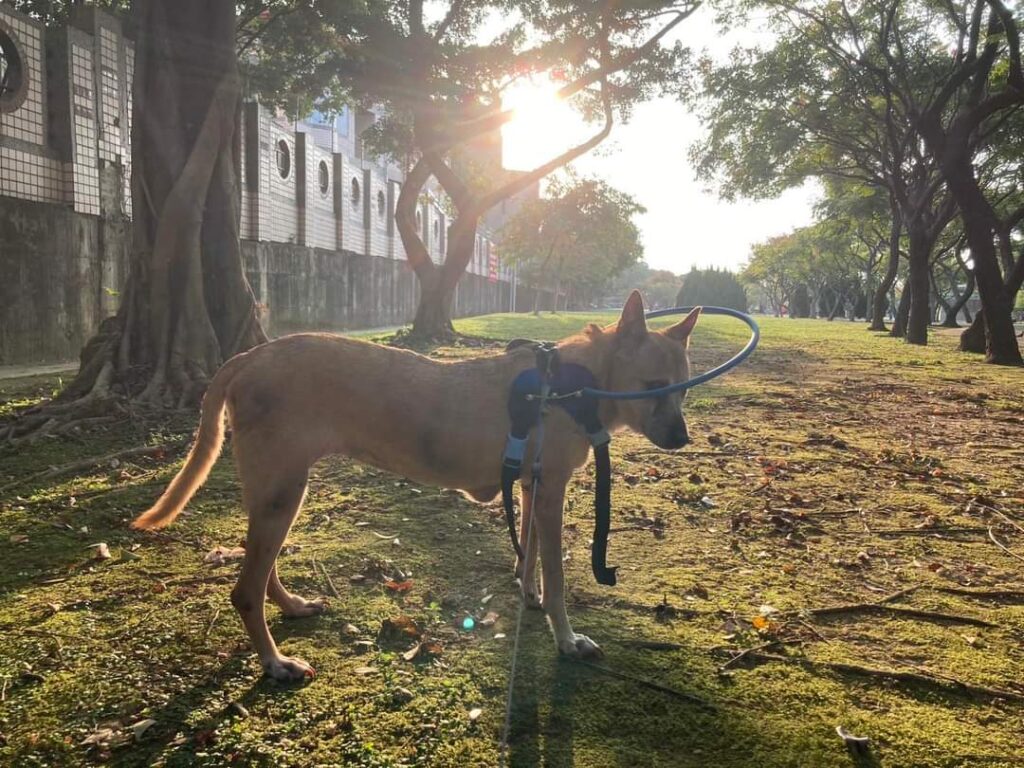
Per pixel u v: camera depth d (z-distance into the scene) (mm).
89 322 16297
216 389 3510
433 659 3371
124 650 3381
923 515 5562
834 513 5625
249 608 3184
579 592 4137
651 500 5930
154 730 2809
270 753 2652
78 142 15750
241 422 3332
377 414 3453
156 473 6453
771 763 2660
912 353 19875
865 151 28672
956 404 10844
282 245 25469
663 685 3166
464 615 3846
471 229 19422
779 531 5215
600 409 3771
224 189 9797
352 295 31859
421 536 4996
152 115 9164
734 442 8117
